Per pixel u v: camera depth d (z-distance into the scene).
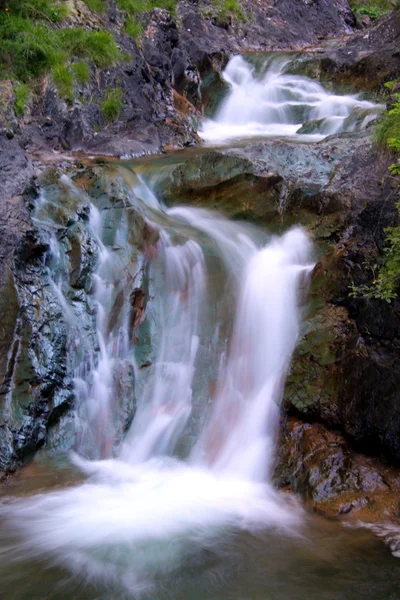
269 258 7.48
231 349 6.93
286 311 6.91
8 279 6.38
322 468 5.59
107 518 5.19
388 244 6.35
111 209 7.76
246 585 4.33
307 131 12.94
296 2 21.00
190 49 15.03
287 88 15.06
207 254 7.55
